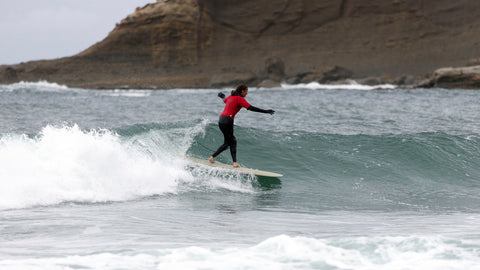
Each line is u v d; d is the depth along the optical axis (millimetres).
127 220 7543
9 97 43250
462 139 15594
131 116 24094
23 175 8688
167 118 23047
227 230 7059
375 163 13617
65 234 6430
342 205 9852
